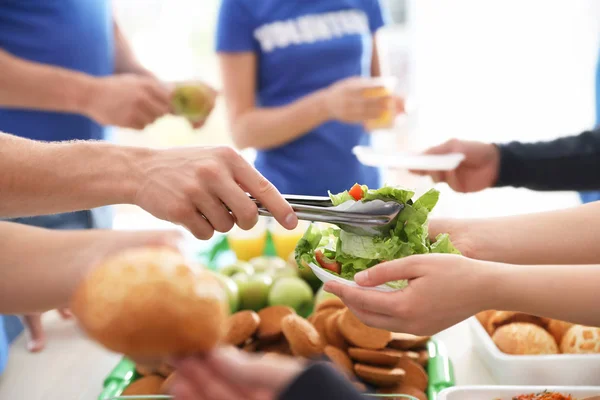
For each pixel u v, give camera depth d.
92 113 1.53
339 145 1.88
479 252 0.94
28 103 1.46
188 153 0.76
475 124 2.83
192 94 1.55
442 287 0.68
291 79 1.84
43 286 0.79
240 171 0.75
